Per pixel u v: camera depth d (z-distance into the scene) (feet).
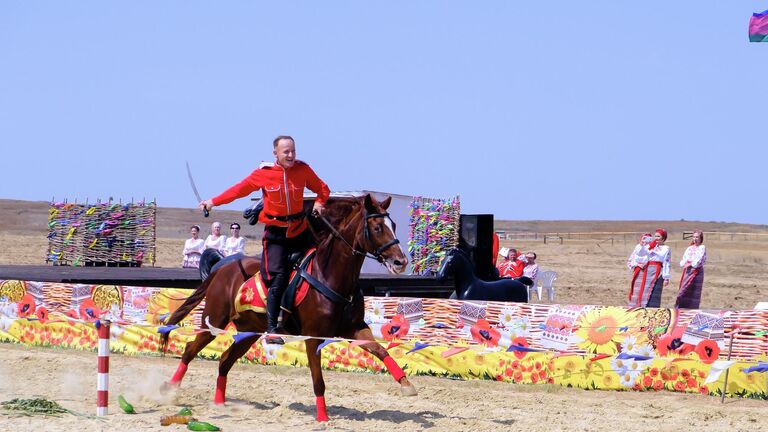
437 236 68.23
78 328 48.49
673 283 115.14
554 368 39.99
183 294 46.16
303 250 30.32
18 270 66.69
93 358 44.86
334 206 29.96
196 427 28.04
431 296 62.54
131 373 40.40
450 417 31.78
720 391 37.32
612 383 39.01
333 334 29.55
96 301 48.32
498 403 35.04
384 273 70.90
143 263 82.48
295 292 29.71
